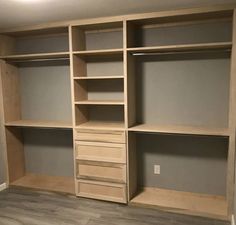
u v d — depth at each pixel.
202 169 3.07
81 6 2.43
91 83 3.38
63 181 3.64
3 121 3.50
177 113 3.09
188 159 3.12
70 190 3.32
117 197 3.00
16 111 3.72
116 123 3.27
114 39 3.21
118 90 3.27
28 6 2.41
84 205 3.03
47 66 3.60
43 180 3.69
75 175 3.16
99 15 2.78
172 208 2.82
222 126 2.92
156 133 2.90
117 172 2.96
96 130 2.99
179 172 3.17
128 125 2.91
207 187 3.07
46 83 3.64
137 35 3.10
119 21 2.79
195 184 3.12
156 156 3.24
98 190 3.08
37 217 2.78
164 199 3.02
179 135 3.05
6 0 2.23
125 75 2.81
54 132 3.73
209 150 3.02
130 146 2.99
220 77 2.87
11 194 3.37
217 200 2.99
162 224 2.60
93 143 3.03
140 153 3.30
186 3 2.39
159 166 3.24
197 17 2.69
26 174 3.95
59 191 3.31
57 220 2.71
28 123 3.45
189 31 2.91
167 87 3.09
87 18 2.88
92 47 3.33
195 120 3.03
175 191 3.21
